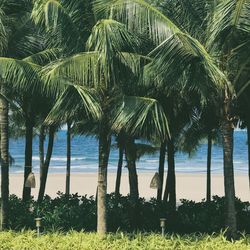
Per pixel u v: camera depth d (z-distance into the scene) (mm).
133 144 16500
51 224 16594
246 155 90688
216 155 88000
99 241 13617
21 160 74688
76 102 12656
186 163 74750
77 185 42469
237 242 13180
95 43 11938
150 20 11633
